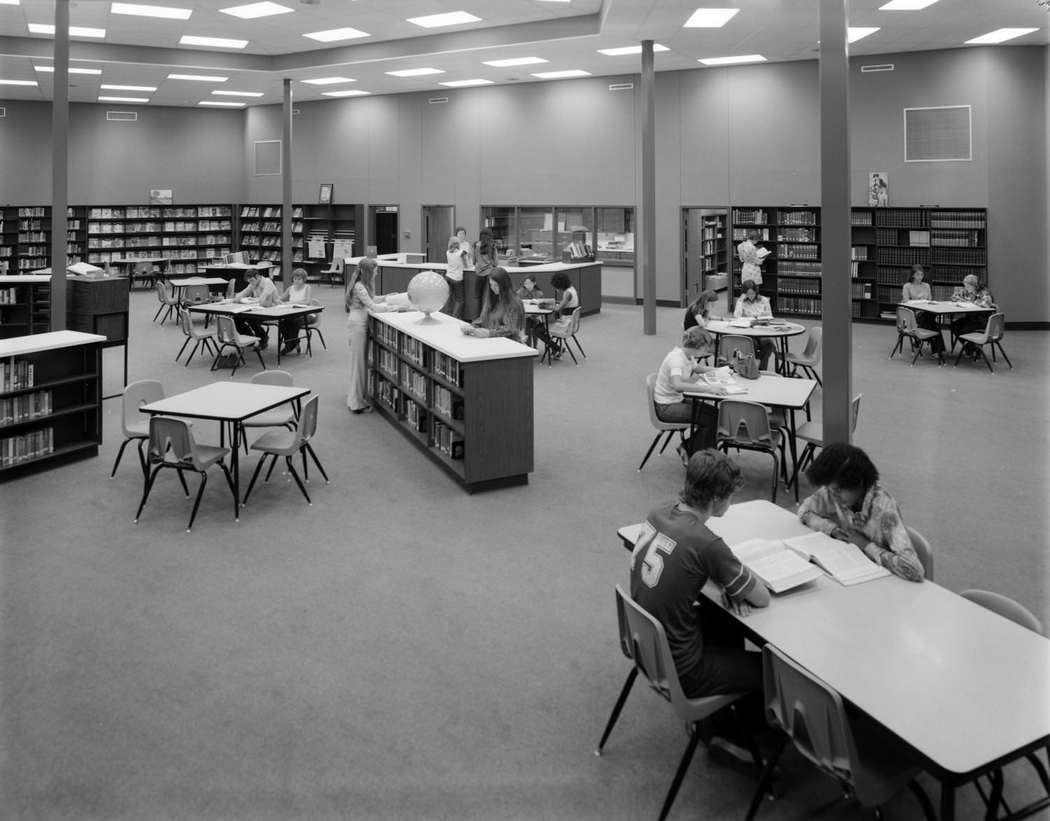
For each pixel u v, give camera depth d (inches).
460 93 713.0
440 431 264.1
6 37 529.3
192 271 844.0
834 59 168.6
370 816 107.8
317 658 148.3
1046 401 342.0
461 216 730.2
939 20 442.0
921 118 537.3
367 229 789.2
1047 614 159.6
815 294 585.6
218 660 147.5
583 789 113.0
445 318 307.0
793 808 108.0
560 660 147.4
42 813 108.1
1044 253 526.6
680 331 535.8
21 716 130.0
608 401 351.6
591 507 226.1
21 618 162.2
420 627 159.8
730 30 461.7
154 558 192.1
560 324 450.6
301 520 217.0
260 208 842.8
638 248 652.7
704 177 617.3
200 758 119.9
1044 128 516.7
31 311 431.2
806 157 581.9
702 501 109.7
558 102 667.4
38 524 212.8
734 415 223.0
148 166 818.8
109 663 146.2
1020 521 210.5
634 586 110.4
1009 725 82.2
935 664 93.5
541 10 464.1
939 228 538.0
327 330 544.1
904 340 495.8
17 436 251.0
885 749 94.7
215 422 313.3
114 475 253.3
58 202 346.9
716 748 119.5
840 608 106.9
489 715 130.6
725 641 122.6
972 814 106.2
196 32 520.1
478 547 199.0
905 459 264.2
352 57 568.7
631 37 483.8
